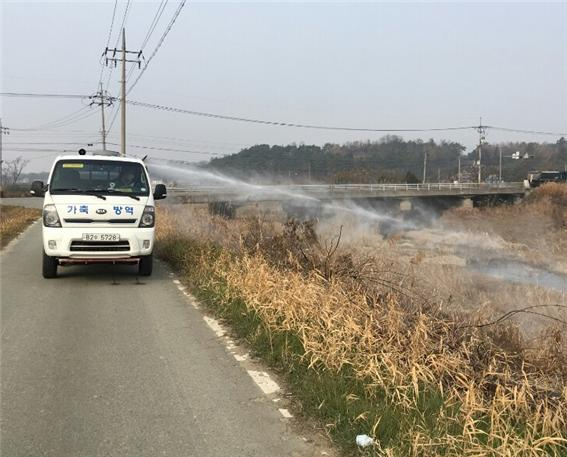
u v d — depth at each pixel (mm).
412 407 4168
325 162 87562
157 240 14109
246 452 3713
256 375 5141
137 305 7973
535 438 3775
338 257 8641
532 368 5641
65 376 5082
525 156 96812
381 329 5730
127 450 3729
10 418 4199
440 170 111750
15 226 21438
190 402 4527
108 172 9758
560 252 20078
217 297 7957
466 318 6895
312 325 5883
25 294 8656
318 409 4266
